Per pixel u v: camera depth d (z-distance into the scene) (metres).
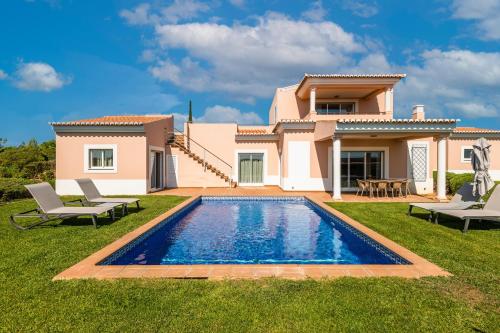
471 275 4.72
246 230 9.48
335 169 14.62
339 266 5.04
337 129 14.11
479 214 7.86
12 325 3.34
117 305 3.76
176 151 20.98
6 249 6.14
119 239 6.82
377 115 18.58
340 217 9.68
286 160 18.09
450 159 22.95
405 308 3.72
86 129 16.72
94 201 10.31
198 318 3.49
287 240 8.28
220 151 22.48
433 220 9.40
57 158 16.78
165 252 7.16
